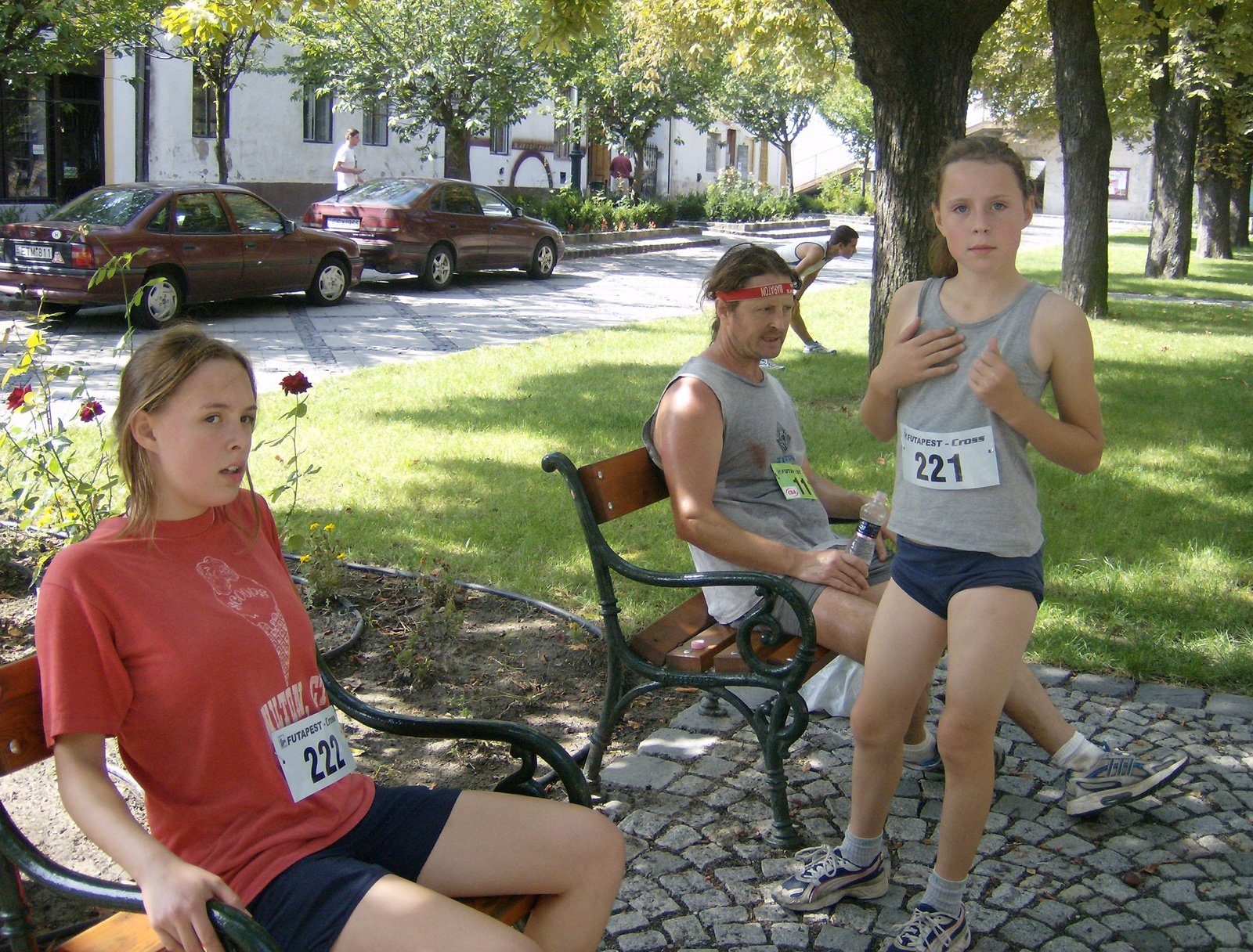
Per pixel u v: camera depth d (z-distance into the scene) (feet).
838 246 36.27
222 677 6.54
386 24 71.20
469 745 12.45
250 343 38.22
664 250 93.15
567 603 16.24
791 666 9.78
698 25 55.72
